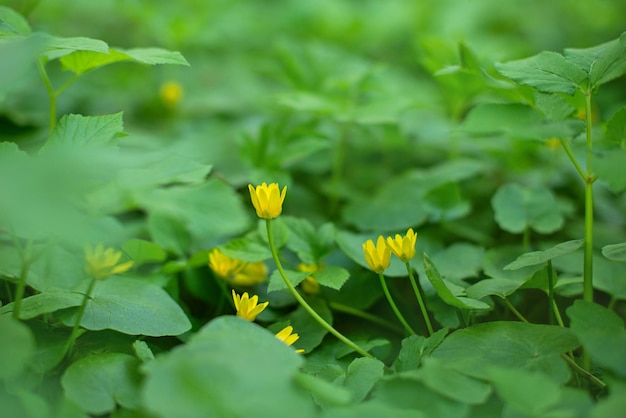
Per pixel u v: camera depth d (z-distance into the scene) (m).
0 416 0.63
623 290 0.74
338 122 0.90
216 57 1.30
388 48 1.47
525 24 1.53
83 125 0.68
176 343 0.72
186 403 0.61
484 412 0.66
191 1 1.37
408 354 0.68
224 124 1.00
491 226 0.86
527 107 0.75
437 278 0.68
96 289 0.70
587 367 0.69
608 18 1.49
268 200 0.69
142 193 0.69
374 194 0.90
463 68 0.74
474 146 0.94
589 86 0.69
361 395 0.66
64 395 0.64
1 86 0.63
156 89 1.12
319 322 0.70
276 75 1.05
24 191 0.62
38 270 0.72
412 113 1.10
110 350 0.69
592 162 0.67
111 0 1.20
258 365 0.62
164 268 0.75
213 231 0.77
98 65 0.72
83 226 0.64
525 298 0.77
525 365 0.66
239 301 0.69
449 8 1.53
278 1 1.73
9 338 0.62
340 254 0.79
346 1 1.76
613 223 0.87
